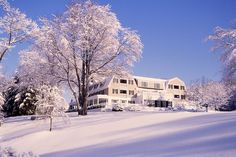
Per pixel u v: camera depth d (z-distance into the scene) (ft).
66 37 100.12
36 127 74.02
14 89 144.46
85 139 50.14
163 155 28.63
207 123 42.29
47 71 102.58
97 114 92.32
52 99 67.87
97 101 212.43
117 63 107.04
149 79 243.19
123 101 219.82
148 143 35.81
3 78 105.40
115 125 58.13
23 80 106.63
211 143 29.55
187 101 226.79
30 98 141.49
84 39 97.55
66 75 106.32
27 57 104.68
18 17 97.55
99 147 39.78
